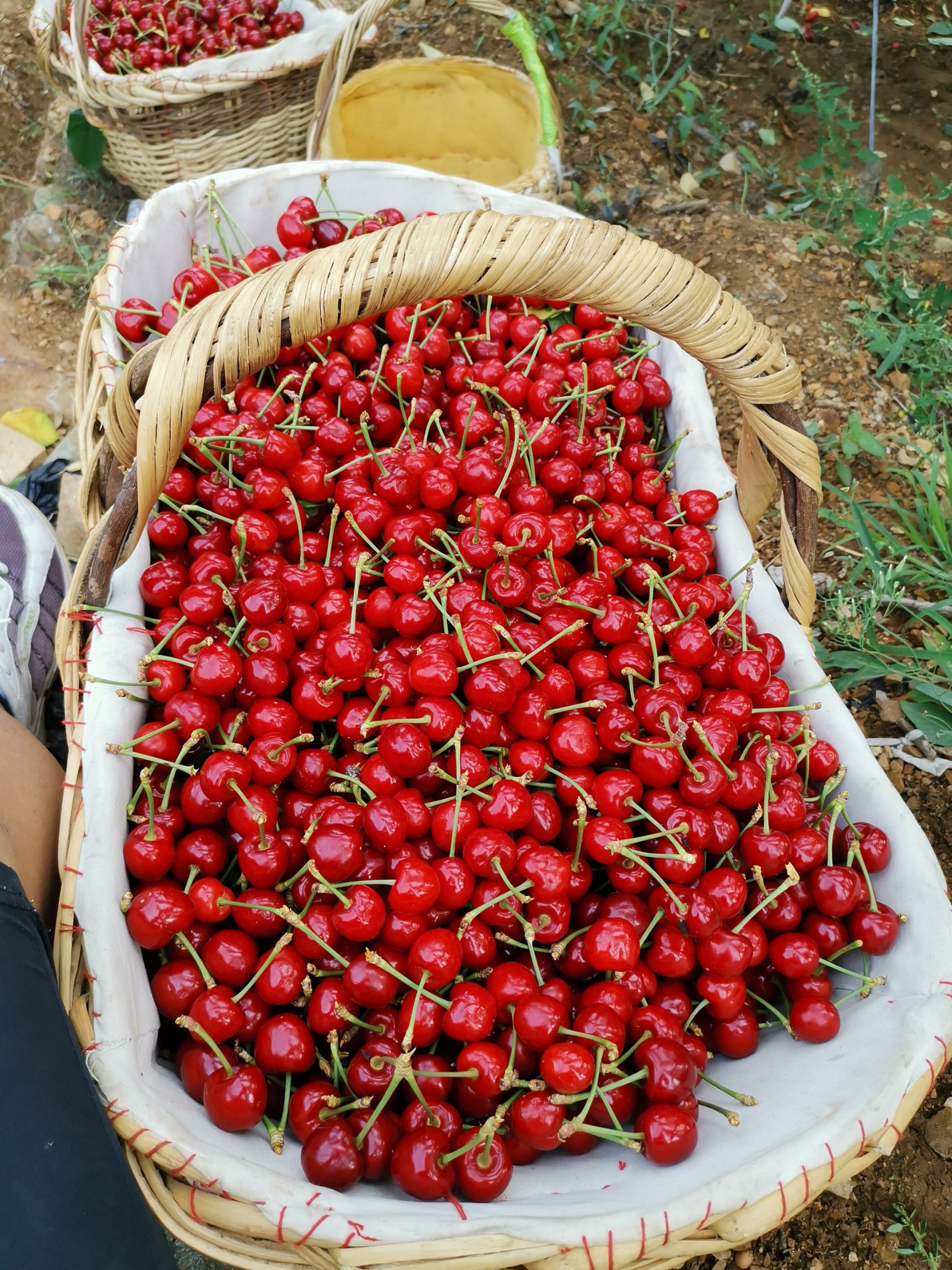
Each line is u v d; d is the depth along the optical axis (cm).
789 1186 36
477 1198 38
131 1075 37
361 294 42
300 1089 40
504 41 110
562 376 58
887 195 100
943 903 44
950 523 75
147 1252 33
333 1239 34
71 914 40
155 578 48
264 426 53
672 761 44
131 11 93
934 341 88
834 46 113
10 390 86
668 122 105
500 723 46
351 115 87
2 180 99
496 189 66
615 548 55
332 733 49
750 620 55
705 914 42
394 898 40
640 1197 36
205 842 43
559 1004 39
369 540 50
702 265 92
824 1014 43
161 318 58
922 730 66
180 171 86
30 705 58
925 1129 56
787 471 50
